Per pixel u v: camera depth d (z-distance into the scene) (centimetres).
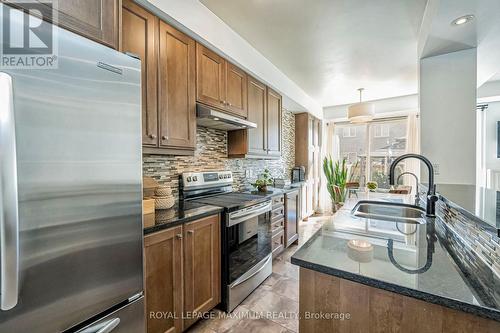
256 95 288
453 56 231
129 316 115
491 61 254
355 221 143
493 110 405
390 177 172
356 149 537
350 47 264
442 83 236
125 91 111
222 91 230
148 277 137
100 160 100
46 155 83
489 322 62
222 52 220
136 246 117
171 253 151
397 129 491
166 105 174
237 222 200
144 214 163
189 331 171
